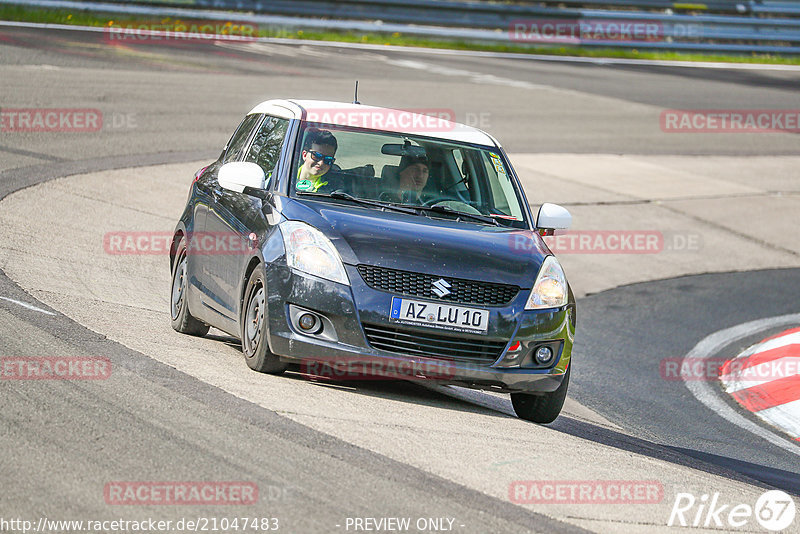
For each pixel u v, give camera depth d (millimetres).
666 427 22109
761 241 46750
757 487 16672
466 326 16453
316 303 16125
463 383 16797
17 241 26484
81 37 65500
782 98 82312
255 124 20875
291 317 16281
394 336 16344
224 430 13539
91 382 15023
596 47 95250
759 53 100000
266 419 14227
